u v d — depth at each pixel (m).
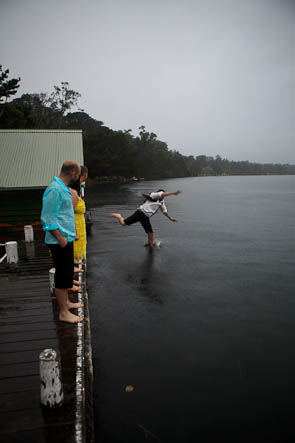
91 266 7.97
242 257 8.59
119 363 3.97
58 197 3.33
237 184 61.94
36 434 2.35
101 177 72.69
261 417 3.13
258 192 38.28
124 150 75.31
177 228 13.32
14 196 10.31
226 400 3.35
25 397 2.70
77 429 2.40
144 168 96.12
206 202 25.67
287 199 28.11
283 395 3.41
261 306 5.52
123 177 76.50
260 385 3.56
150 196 9.01
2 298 4.73
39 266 6.38
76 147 11.75
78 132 12.49
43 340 3.56
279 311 5.32
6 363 3.13
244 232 12.32
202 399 3.37
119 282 6.76
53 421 2.47
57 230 3.35
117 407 3.27
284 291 6.17
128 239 11.14
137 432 2.98
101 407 3.27
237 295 5.99
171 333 4.66
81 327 3.93
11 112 44.59
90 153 72.19
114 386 3.57
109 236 11.82
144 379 3.67
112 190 43.69
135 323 4.97
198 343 4.39
